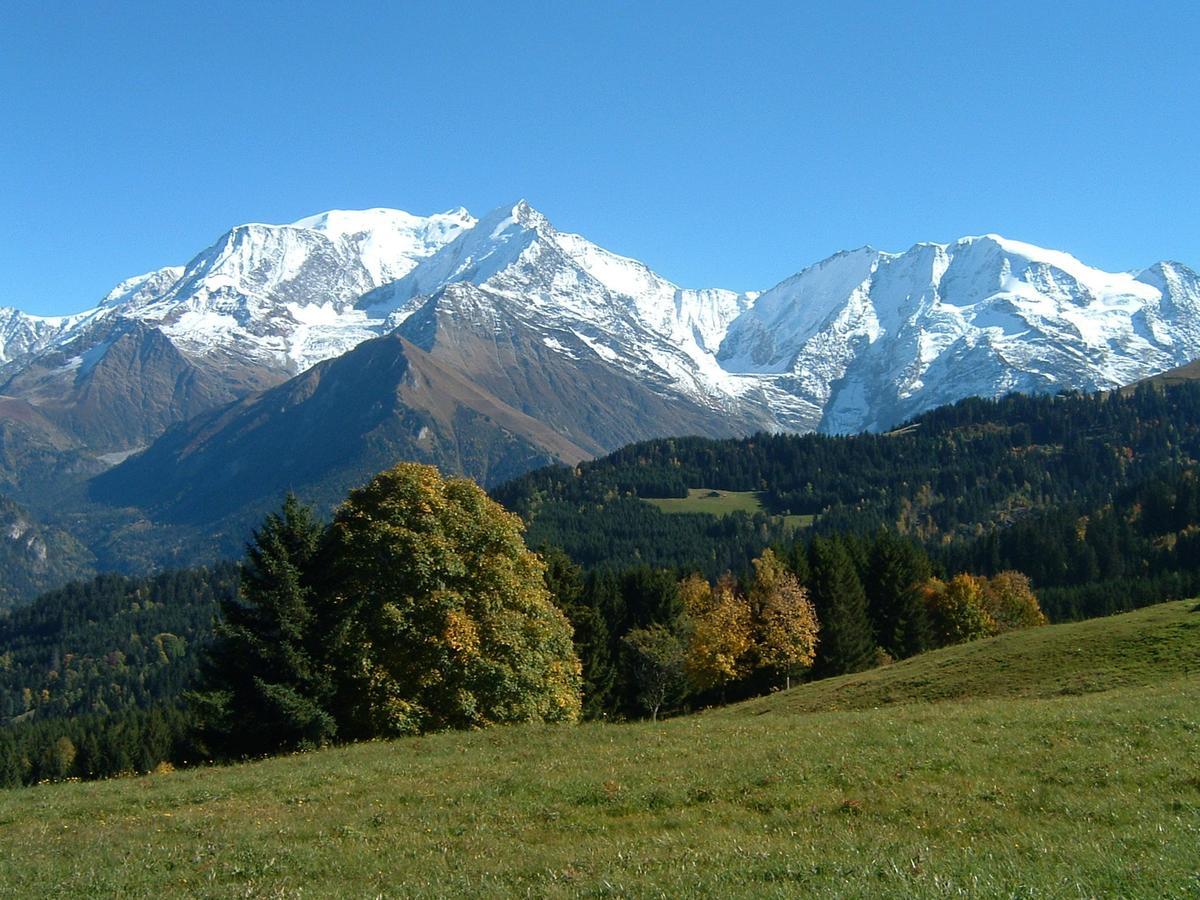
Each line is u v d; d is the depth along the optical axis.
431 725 47.28
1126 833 18.78
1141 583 151.25
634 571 109.06
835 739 30.55
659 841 20.56
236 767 36.72
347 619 45.41
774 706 64.81
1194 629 54.53
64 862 22.28
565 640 56.66
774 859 18.17
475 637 48.25
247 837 23.44
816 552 110.25
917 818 21.19
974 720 32.62
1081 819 20.27
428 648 47.44
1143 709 31.42
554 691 54.44
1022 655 58.75
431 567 48.38
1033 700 41.44
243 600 46.38
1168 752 25.06
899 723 33.22
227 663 44.75
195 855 22.05
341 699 46.75
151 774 38.22
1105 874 15.79
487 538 52.38
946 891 15.13
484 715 48.75
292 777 31.31
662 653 87.38
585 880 17.97
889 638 103.81
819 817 21.75
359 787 28.70
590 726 39.72
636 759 29.80
